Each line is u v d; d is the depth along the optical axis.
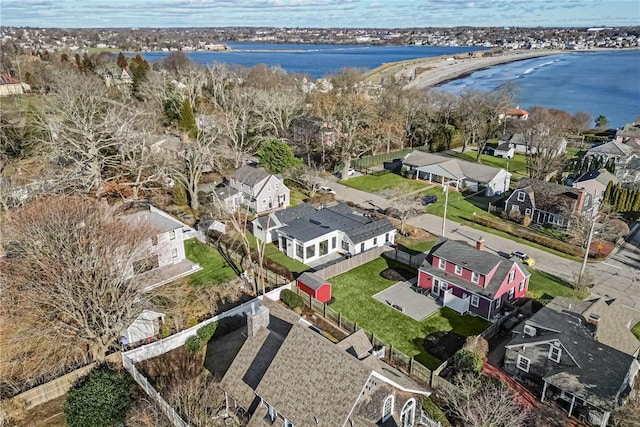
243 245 49.38
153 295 35.00
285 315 29.52
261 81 117.56
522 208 62.19
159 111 88.56
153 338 34.50
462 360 31.66
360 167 86.25
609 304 37.22
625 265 49.62
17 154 67.56
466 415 26.22
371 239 50.94
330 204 65.81
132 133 59.91
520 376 32.19
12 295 30.44
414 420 27.08
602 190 65.12
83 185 54.53
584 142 106.50
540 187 62.69
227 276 44.12
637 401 27.89
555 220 59.56
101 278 31.03
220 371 31.48
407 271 47.62
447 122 104.75
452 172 73.94
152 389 28.48
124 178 61.03
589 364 29.12
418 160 79.75
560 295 43.25
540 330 32.47
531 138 78.62
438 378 30.36
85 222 33.25
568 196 59.62
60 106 66.56
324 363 23.42
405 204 61.97
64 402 28.45
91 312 31.05
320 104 92.06
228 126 73.69
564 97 165.62
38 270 30.55
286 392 23.70
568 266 49.44
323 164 81.44
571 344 30.11
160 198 62.03
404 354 33.28
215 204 54.97
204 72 119.06
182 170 62.09
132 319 31.34
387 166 87.44
